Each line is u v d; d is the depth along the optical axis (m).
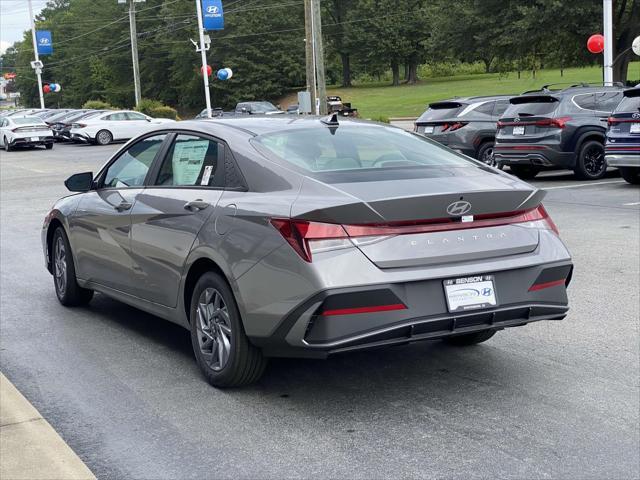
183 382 5.25
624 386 4.96
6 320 6.98
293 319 4.34
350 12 101.12
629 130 14.22
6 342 6.29
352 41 100.81
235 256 4.69
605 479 3.74
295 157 4.97
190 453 4.14
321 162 4.94
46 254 7.61
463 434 4.28
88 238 6.59
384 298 4.27
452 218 4.50
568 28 34.25
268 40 89.12
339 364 5.54
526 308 4.64
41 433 4.38
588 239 10.01
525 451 4.05
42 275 9.05
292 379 5.26
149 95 103.25
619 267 8.41
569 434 4.25
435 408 4.67
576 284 7.73
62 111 52.25
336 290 4.20
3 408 4.77
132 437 4.37
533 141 16.31
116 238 6.10
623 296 7.22
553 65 39.81
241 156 5.06
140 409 4.79
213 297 5.06
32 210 15.78
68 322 6.87
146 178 5.97
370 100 81.75
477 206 4.53
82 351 6.01
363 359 5.64
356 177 4.71
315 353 4.34
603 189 14.89
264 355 4.77
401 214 4.35
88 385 5.24
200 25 40.62
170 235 5.38
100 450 4.20
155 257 5.58
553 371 5.27
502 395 4.85
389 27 99.75
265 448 4.18
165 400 4.93
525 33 34.31
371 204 4.27
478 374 5.25
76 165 28.31
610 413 4.54
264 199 4.71
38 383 5.30
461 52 39.41
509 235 4.68
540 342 5.94
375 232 4.34
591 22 33.44
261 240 4.52
